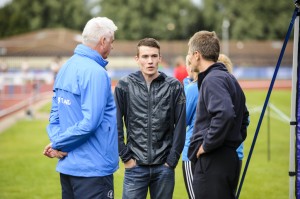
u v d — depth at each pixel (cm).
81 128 450
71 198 489
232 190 484
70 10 8919
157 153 550
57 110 497
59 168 476
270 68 5772
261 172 1049
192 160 488
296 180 555
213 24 8350
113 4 8775
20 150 1376
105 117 470
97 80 456
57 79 485
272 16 8512
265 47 7475
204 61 492
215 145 454
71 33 7575
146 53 547
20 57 6381
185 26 8406
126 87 558
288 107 2522
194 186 486
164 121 552
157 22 8512
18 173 1060
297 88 552
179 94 554
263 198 842
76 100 466
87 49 474
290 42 7538
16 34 8762
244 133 506
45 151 478
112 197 483
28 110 2177
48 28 8938
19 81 3625
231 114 446
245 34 8331
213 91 458
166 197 556
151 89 555
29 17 8962
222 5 8562
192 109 584
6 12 9069
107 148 470
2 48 6588
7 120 2123
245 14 8412
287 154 1274
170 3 8644
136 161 552
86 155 465
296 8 536
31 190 904
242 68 5753
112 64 6600
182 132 548
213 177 471
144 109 552
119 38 8500
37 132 1762
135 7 8569
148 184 561
